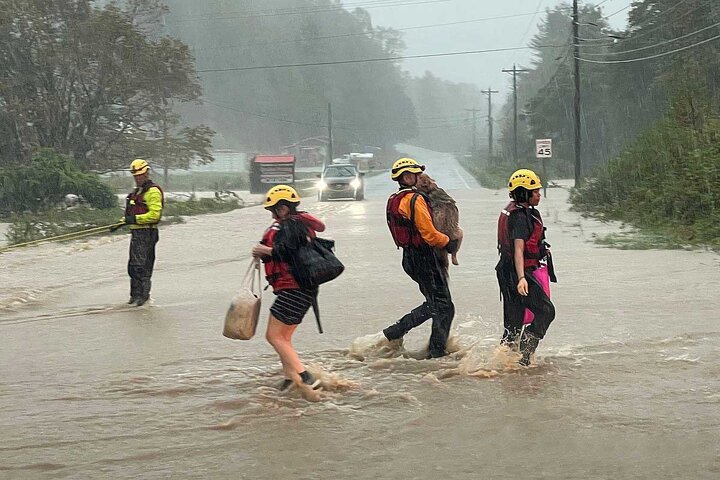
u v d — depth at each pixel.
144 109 56.78
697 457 5.76
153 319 11.35
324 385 7.61
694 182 22.23
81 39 50.66
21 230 25.98
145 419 6.85
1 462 5.92
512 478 5.47
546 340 9.26
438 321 8.72
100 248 21.61
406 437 6.29
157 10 59.03
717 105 31.41
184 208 35.56
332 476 5.57
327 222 28.05
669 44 70.19
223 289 14.09
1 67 50.22
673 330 9.67
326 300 12.41
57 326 10.97
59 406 7.25
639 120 78.44
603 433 6.27
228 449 6.12
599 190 31.53
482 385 7.60
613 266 15.47
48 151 41.69
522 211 8.12
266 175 70.31
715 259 16.20
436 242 8.55
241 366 8.56
